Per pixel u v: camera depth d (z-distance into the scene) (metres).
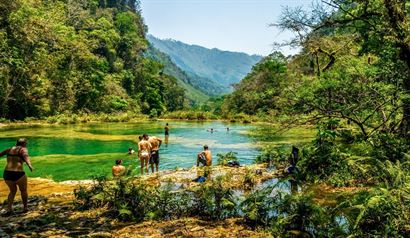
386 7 7.97
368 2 8.45
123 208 8.72
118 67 99.94
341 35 11.73
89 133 35.12
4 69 49.25
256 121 54.78
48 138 30.16
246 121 55.59
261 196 8.59
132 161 19.30
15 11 54.72
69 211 9.31
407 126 11.00
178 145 26.58
